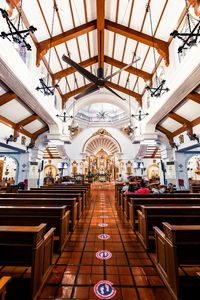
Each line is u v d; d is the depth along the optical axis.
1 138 6.93
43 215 2.89
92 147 19.64
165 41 6.25
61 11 5.61
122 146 17.67
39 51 6.23
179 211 2.98
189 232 1.90
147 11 5.56
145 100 9.54
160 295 1.90
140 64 8.07
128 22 6.28
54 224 2.87
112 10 6.19
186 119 7.62
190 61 4.57
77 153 17.75
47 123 8.70
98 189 14.09
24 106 7.08
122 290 1.98
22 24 5.02
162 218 2.96
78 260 2.64
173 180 9.42
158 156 18.28
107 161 20.09
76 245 3.17
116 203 7.57
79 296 1.88
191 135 7.43
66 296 1.88
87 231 3.92
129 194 4.71
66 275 2.25
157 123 9.34
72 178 15.80
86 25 6.52
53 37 6.30
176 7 5.02
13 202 3.59
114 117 18.94
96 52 8.53
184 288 1.96
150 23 5.92
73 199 3.87
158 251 2.38
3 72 4.38
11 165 17.02
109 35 7.48
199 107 6.60
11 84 4.95
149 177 18.06
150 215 2.98
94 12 6.34
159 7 5.31
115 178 18.67
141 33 6.35
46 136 10.03
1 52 3.87
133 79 9.35
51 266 2.37
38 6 5.11
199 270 2.31
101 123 17.95
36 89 5.74
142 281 2.14
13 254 1.85
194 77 4.73
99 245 3.18
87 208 6.48
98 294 1.91
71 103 10.84
